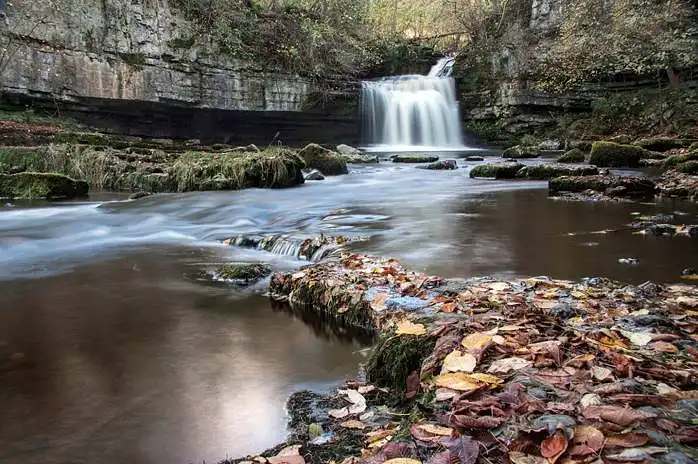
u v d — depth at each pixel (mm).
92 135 17438
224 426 2666
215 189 13227
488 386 2334
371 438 2346
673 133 22391
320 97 26469
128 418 2758
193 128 24672
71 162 15531
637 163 15531
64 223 9148
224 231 8195
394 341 3092
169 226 8914
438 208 9391
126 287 5281
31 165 15477
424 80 28625
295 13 27047
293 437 2521
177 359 3498
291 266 5945
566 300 3760
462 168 17750
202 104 23266
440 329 3053
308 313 4391
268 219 9164
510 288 4141
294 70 25859
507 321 3152
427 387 2549
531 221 7738
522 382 2320
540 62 27266
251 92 24578
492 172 14711
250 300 4770
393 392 2898
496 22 30359
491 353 2693
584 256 5492
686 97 23312
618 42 24922
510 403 2143
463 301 3725
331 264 5172
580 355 2576
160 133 23797
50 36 19312
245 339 3854
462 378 2408
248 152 15477
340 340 3816
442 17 33781
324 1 28047
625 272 4840
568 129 25875
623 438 1826
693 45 23578
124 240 7867
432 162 19703
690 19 25016
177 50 22359
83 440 2566
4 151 15484
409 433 2100
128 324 4195
